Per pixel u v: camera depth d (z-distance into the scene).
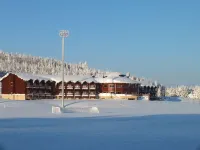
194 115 48.62
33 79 96.19
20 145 19.45
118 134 24.70
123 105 75.12
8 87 96.62
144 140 21.72
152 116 45.72
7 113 48.44
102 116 44.78
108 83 111.44
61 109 55.22
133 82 114.12
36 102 73.69
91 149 18.22
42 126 30.25
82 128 28.72
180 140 21.89
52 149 18.16
